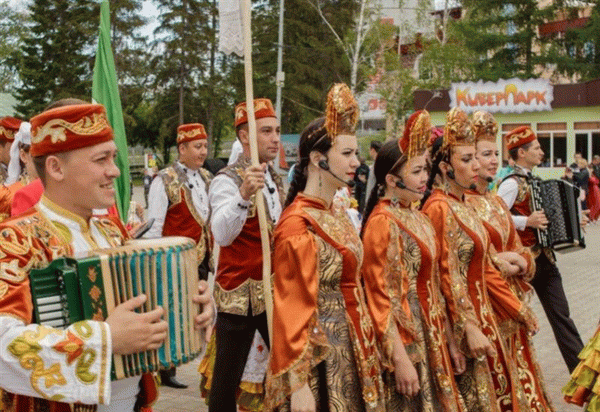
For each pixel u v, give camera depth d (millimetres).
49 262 2668
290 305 3695
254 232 5027
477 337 5008
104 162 2818
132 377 2889
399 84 37562
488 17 44250
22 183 4840
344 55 50312
